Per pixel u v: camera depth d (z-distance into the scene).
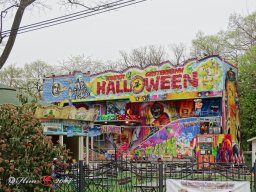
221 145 33.22
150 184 17.92
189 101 40.41
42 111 24.00
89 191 16.95
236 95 40.94
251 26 52.31
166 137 39.56
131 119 41.34
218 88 37.88
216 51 56.66
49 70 70.56
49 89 46.31
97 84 44.03
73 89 45.16
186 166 22.33
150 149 40.31
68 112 25.25
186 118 38.62
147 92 41.34
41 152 12.91
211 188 13.44
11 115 12.66
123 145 42.06
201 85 38.59
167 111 41.41
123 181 18.58
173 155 38.81
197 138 33.75
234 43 53.31
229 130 38.56
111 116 42.09
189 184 13.77
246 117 42.88
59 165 14.65
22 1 20.33
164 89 40.47
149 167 24.45
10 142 12.33
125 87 42.47
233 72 40.44
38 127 13.18
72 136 28.02
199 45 58.53
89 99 44.12
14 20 20.38
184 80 39.50
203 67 38.69
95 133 29.45
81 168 15.73
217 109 39.12
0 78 67.69
